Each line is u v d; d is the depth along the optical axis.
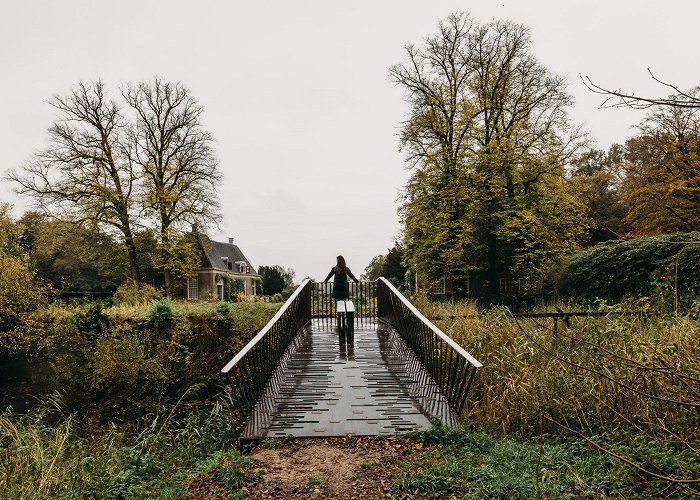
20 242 39.31
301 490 4.38
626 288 17.02
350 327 10.85
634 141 25.50
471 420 6.40
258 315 19.30
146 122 32.53
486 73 25.08
